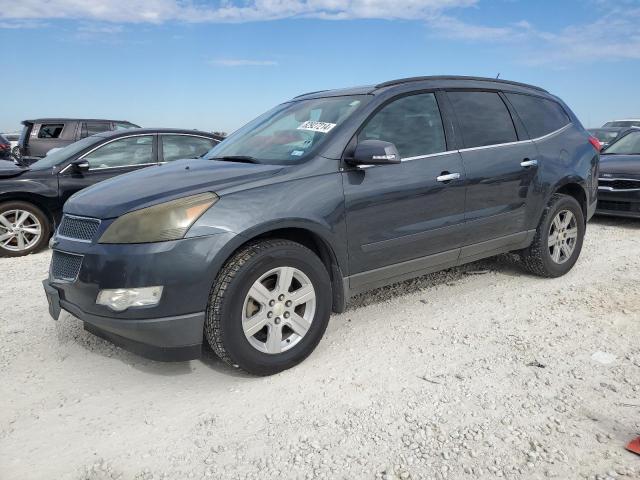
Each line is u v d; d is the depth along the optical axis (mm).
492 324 4082
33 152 13000
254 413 2934
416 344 3750
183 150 7863
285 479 2393
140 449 2643
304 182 3418
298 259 3309
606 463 2424
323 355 3604
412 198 3875
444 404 2961
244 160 3826
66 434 2779
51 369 3490
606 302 4488
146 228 2959
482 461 2467
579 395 3016
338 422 2818
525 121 4871
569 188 5301
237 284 3072
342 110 3920
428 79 4320
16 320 4348
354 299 4680
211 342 3152
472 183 4242
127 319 2959
